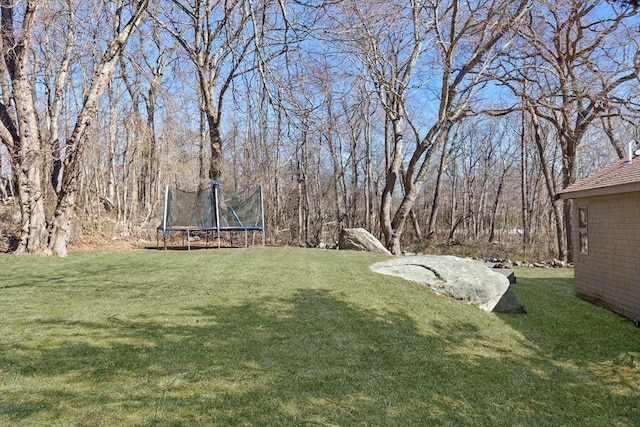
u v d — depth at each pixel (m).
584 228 7.73
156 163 18.78
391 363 3.79
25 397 2.70
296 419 2.72
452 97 13.31
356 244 12.03
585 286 7.59
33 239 8.85
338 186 26.42
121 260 8.12
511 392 3.51
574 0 12.39
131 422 2.52
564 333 5.45
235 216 12.40
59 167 11.69
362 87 15.53
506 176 31.84
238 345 3.82
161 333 3.96
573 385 3.82
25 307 4.58
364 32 10.30
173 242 14.02
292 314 4.82
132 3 9.41
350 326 4.61
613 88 12.98
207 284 5.99
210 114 13.25
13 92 8.80
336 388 3.20
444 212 33.44
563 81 13.41
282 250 10.45
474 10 12.04
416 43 14.41
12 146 9.12
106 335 3.82
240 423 2.61
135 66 14.27
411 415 2.93
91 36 12.21
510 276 9.07
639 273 6.00
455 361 4.03
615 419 3.22
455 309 5.78
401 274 7.04
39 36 12.21
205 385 3.05
